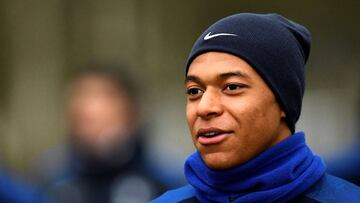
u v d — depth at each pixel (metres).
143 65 17.80
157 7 18.06
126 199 8.79
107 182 8.84
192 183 5.05
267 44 4.91
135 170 8.81
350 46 17.56
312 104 16.78
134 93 8.93
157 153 10.82
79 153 8.92
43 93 17.83
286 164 4.86
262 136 4.83
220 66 4.79
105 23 17.91
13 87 17.88
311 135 16.41
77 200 8.86
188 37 18.14
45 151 17.59
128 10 17.92
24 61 17.88
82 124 8.84
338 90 17.11
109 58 17.66
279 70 4.91
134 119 8.89
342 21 17.69
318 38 17.72
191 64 4.93
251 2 18.09
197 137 4.84
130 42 17.88
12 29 17.92
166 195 5.35
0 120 17.75
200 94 4.86
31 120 17.77
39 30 17.94
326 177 5.07
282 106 4.94
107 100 8.79
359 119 8.67
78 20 17.95
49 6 17.95
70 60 17.88
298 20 17.92
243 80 4.79
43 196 9.01
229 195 4.88
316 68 17.45
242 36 4.88
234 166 4.82
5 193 8.49
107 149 8.82
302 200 4.88
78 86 8.89
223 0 18.19
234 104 4.76
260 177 4.82
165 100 17.55
